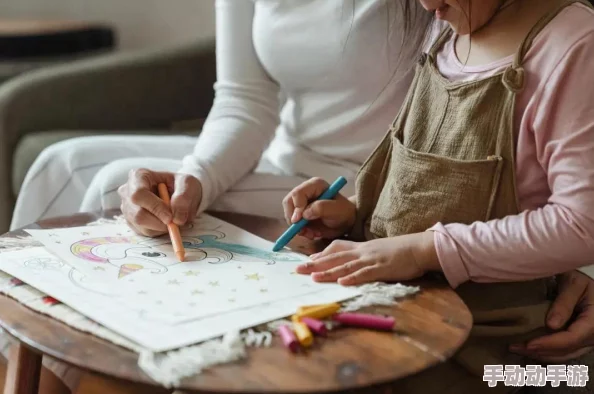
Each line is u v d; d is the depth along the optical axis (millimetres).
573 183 754
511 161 798
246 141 1098
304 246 886
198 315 661
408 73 1013
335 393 566
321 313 665
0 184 1575
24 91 1576
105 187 1029
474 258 761
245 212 1063
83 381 1144
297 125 1148
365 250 786
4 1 2312
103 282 728
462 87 829
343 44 1032
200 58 1725
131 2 2244
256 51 1148
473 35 855
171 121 1729
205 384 560
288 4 1082
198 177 983
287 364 592
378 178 932
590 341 836
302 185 926
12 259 782
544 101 771
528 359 874
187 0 2139
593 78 757
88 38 2096
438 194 832
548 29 787
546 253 750
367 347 624
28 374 748
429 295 742
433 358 609
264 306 686
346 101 1077
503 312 810
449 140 837
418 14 983
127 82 1663
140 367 582
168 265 784
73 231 885
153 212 870
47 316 663
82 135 1556
